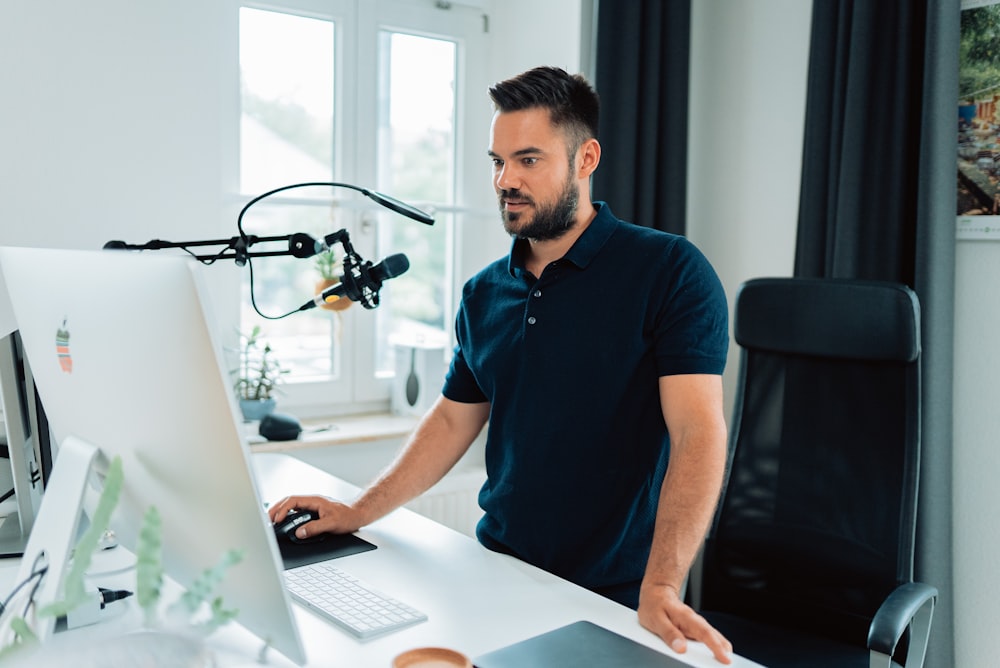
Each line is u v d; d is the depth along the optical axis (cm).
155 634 76
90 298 92
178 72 225
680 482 133
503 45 295
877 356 174
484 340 162
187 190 229
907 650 163
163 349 84
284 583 90
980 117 214
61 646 75
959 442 223
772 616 184
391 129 281
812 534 179
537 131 144
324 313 272
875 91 220
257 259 256
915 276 214
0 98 204
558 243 156
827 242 231
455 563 141
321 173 269
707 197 280
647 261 150
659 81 263
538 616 121
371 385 283
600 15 255
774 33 259
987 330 217
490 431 163
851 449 178
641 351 149
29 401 134
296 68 261
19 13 204
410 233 285
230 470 85
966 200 218
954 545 225
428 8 282
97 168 217
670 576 122
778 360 188
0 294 205
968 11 215
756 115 265
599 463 150
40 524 103
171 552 102
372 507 157
